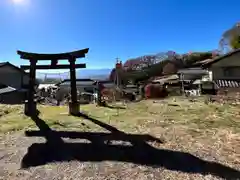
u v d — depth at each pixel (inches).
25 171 138.7
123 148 174.7
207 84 692.7
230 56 789.2
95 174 132.3
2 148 181.6
